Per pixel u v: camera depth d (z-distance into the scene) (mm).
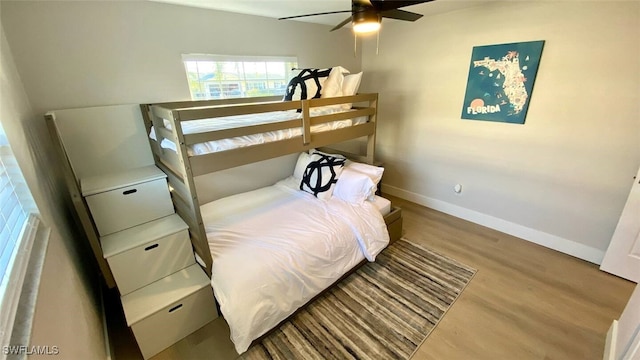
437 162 3301
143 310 1618
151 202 2004
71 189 1638
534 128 2471
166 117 1650
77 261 1693
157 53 2164
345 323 1877
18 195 1188
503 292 2100
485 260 2482
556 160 2410
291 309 1777
